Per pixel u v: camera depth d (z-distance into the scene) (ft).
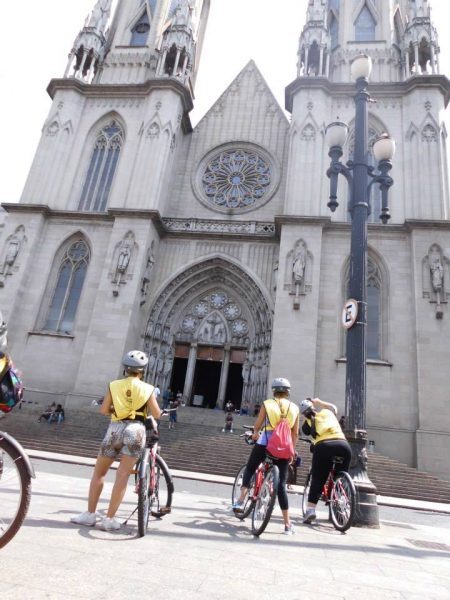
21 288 95.66
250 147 117.70
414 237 87.97
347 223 91.50
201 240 103.81
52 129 110.42
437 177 92.99
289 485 36.81
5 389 13.51
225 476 57.93
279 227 95.30
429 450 74.13
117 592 10.72
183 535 18.61
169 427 77.97
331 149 39.60
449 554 21.70
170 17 131.54
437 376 78.23
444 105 104.06
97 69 123.44
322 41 112.78
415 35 109.29
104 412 19.10
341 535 23.82
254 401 92.12
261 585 12.67
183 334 104.01
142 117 112.57
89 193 108.58
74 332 92.89
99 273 96.94
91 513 18.34
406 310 85.71
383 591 13.43
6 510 13.38
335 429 26.53
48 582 10.83
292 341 84.17
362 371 31.73
